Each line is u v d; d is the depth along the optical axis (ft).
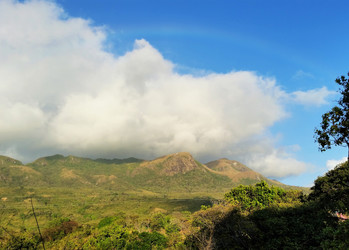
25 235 102.06
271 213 94.84
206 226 96.43
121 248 124.88
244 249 85.76
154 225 211.61
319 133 59.82
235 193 163.02
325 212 78.74
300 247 69.36
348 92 57.16
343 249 48.80
